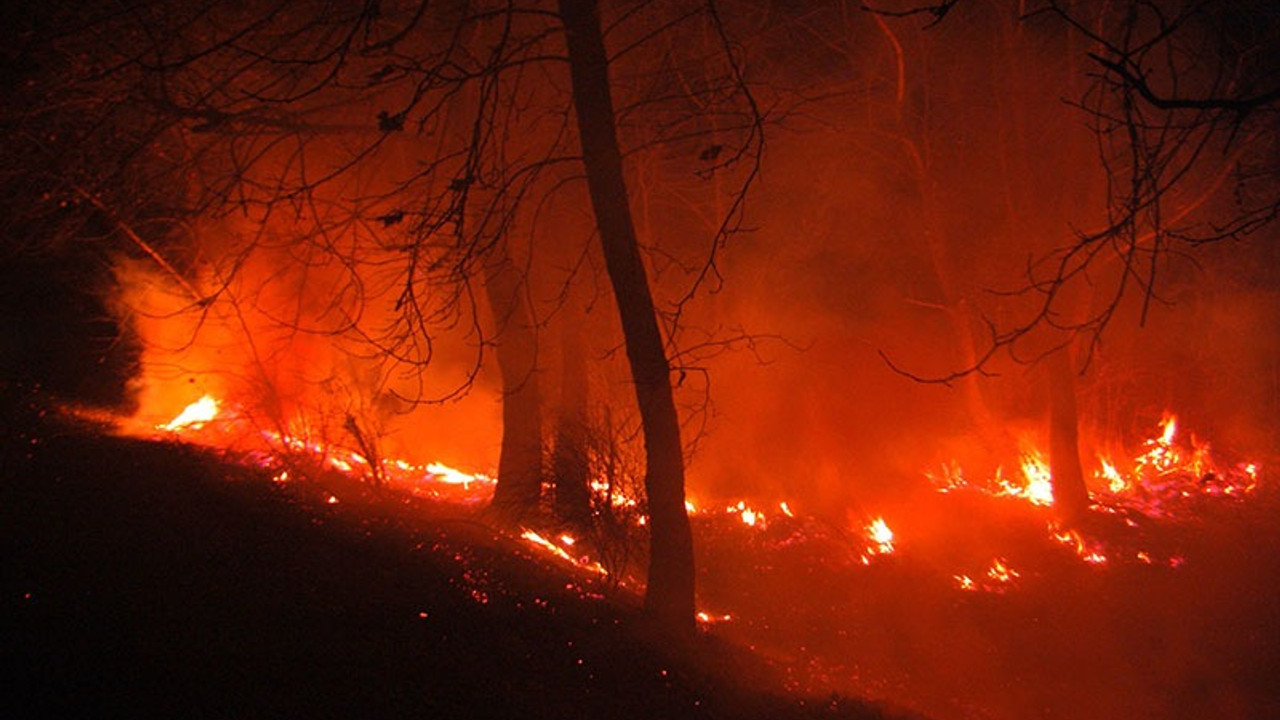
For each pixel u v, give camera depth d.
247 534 7.83
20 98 8.98
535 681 6.67
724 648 8.63
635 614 8.66
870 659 9.99
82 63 9.19
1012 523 15.04
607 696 6.80
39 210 9.51
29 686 5.04
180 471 9.10
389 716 5.62
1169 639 10.80
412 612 7.16
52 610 5.79
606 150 8.20
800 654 9.70
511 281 11.49
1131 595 12.20
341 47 7.62
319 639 6.30
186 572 6.78
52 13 8.99
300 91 10.91
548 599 8.48
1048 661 10.20
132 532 7.27
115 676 5.30
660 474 8.30
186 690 5.34
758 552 13.24
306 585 7.12
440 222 7.82
